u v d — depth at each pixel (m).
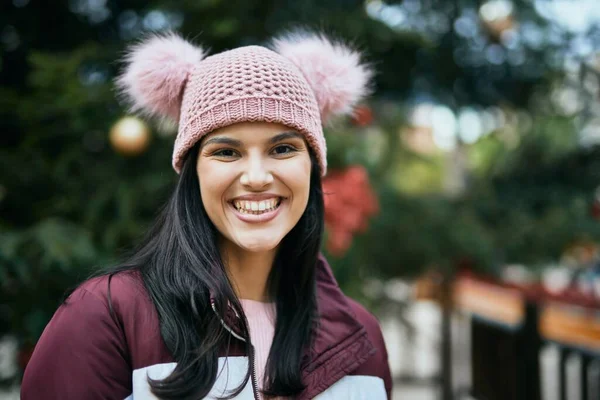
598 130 2.84
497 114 3.06
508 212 2.94
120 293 0.99
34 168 2.11
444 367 3.69
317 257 1.19
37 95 2.03
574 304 2.58
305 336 1.11
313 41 1.24
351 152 2.19
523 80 2.83
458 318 4.15
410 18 2.61
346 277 2.37
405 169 3.12
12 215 2.21
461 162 3.32
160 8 2.21
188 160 1.07
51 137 2.14
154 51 1.13
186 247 1.03
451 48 2.70
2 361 2.21
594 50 2.72
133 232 2.02
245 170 1.01
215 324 0.99
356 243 2.48
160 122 1.22
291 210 1.06
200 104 1.03
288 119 1.02
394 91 2.76
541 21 2.65
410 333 2.86
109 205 2.12
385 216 2.65
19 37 2.36
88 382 0.93
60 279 1.87
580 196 2.88
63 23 2.42
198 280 1.01
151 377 0.95
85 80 2.16
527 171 2.98
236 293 1.11
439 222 2.77
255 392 1.01
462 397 3.88
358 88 1.27
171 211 1.08
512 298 3.03
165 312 0.98
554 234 2.78
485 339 3.30
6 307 1.99
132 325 0.97
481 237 2.78
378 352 1.22
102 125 2.05
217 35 2.15
